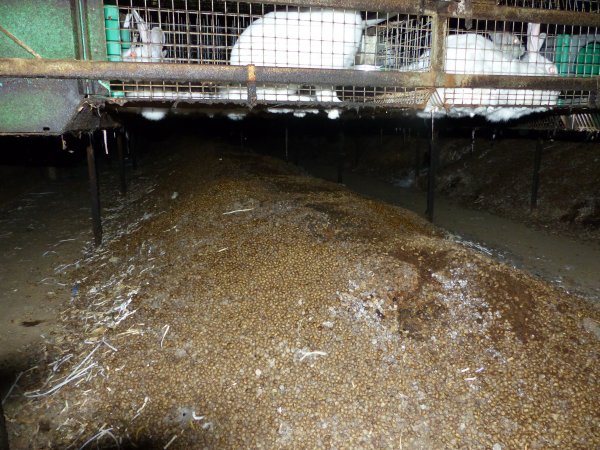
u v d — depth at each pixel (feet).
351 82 9.74
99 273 16.40
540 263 18.07
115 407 10.73
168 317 12.88
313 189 20.33
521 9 10.93
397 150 37.65
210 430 10.04
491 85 10.78
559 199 23.49
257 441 9.78
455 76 10.48
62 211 23.98
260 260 14.05
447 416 9.92
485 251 19.07
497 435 9.55
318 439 9.72
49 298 15.24
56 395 11.14
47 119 8.52
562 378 10.45
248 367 11.12
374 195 29.71
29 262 17.89
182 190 22.12
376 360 11.01
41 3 8.17
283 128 38.70
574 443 9.32
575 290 15.49
